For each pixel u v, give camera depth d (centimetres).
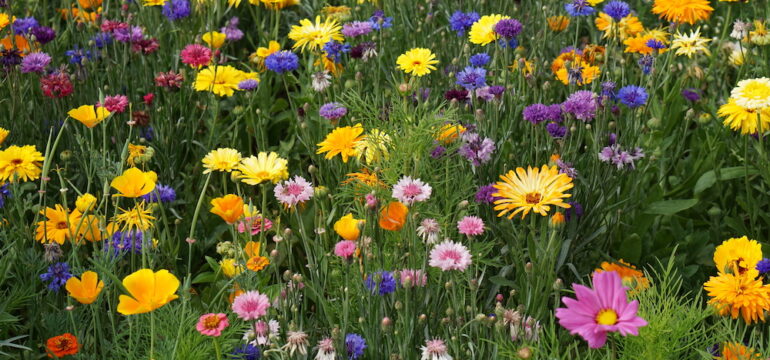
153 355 326
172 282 289
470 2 597
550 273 355
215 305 389
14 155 388
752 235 454
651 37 540
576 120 458
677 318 334
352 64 575
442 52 592
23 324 400
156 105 532
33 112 531
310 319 374
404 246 372
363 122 504
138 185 350
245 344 339
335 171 478
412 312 337
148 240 382
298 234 456
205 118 556
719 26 643
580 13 515
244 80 517
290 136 554
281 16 684
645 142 488
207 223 476
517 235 392
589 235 427
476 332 331
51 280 372
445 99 477
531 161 448
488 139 417
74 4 673
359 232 332
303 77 573
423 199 333
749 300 334
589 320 256
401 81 550
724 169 472
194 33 616
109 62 543
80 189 484
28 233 399
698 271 450
